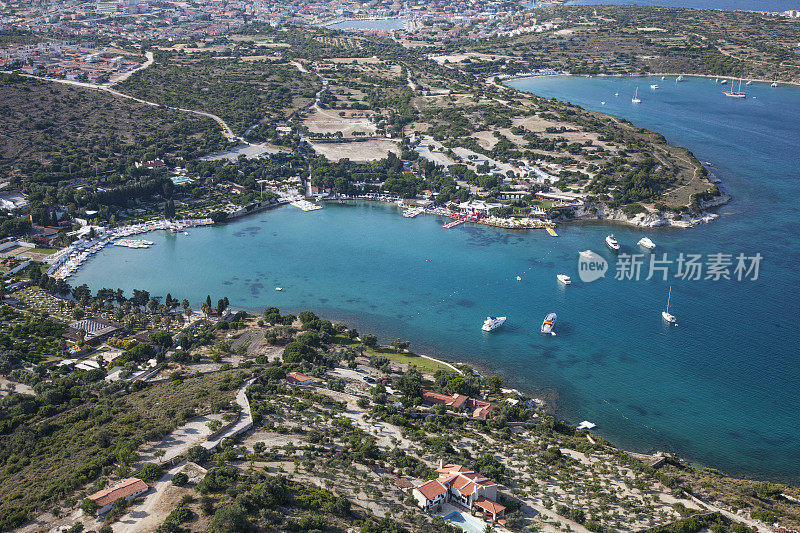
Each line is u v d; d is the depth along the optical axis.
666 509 185.12
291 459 190.12
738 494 195.00
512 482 195.25
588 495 190.12
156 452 187.00
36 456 193.12
